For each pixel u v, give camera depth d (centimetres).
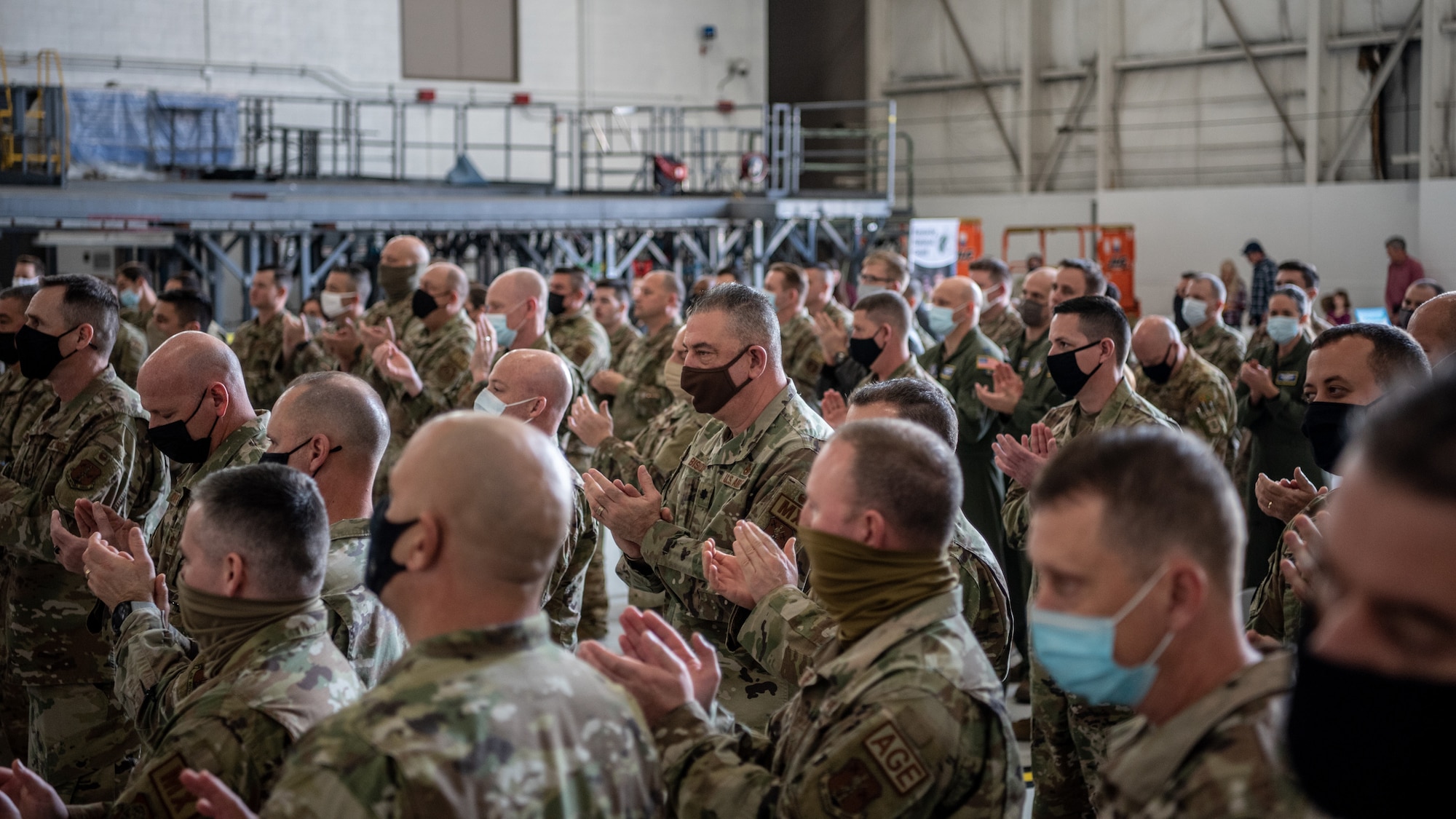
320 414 256
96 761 346
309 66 1847
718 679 199
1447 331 332
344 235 1290
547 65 2044
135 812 183
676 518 299
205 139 1491
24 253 1267
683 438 436
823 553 185
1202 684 138
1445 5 1758
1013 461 328
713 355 290
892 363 500
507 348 607
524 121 2030
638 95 2125
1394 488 95
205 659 200
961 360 567
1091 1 2144
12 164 1205
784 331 711
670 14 2139
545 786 149
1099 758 299
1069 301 390
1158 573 135
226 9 1783
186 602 198
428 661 152
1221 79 2019
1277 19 1947
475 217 1318
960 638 183
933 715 172
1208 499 136
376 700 149
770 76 2489
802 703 189
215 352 306
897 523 181
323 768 143
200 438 305
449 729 146
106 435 349
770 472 282
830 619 215
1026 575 486
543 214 1368
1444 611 94
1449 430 93
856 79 2456
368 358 633
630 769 159
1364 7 1852
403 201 1274
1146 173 2108
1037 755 324
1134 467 137
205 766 183
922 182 2378
